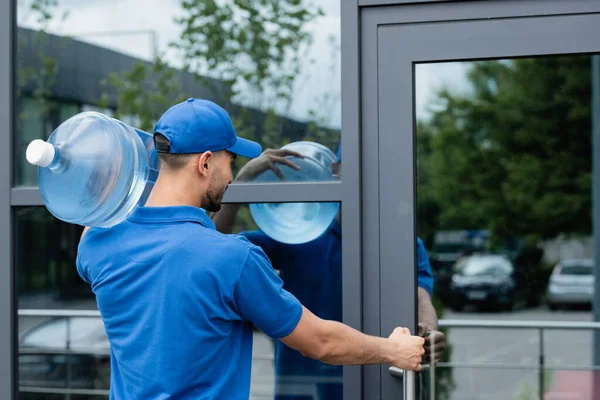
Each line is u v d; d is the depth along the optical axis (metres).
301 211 2.22
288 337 1.64
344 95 2.12
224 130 1.68
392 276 2.10
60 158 1.62
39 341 2.60
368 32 2.12
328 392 2.30
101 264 1.68
